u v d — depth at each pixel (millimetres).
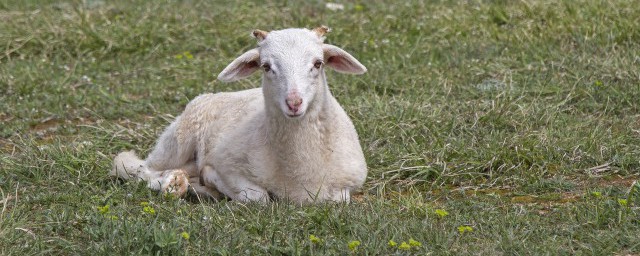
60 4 30969
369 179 17500
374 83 22625
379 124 19844
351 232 13984
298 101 14617
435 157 18172
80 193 16484
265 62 15234
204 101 17797
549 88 21547
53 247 13898
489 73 23000
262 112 16109
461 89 22188
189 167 17891
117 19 28453
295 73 14875
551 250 13289
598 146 18141
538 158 17828
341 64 16031
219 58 25812
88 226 14359
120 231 13867
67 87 24078
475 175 17531
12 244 13977
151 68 25250
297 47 15172
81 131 20969
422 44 25375
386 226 14102
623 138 18516
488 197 16406
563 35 24766
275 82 15062
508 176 17391
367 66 23844
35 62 25844
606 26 24719
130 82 24609
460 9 27750
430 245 13500
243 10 29031
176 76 24547
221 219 14500
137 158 18484
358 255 13211
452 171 17625
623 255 13383
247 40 26766
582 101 20906
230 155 16156
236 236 13719
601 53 23500
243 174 16031
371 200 15875
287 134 15375
